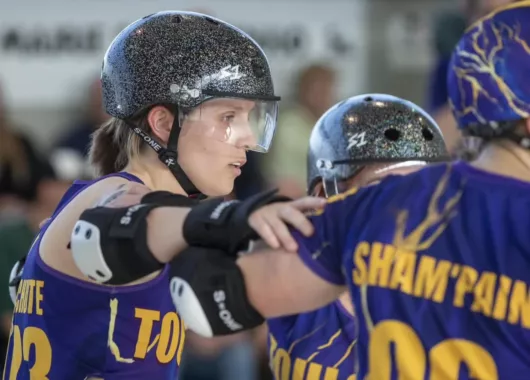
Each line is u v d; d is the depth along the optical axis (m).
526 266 3.60
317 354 5.17
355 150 5.25
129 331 4.75
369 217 3.79
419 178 3.81
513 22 3.78
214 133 4.91
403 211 3.75
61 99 12.62
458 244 3.67
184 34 4.92
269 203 3.97
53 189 11.13
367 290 3.73
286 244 3.84
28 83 12.58
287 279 3.86
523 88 3.73
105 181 4.84
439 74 10.30
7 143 11.03
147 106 4.93
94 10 12.60
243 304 3.91
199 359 10.35
